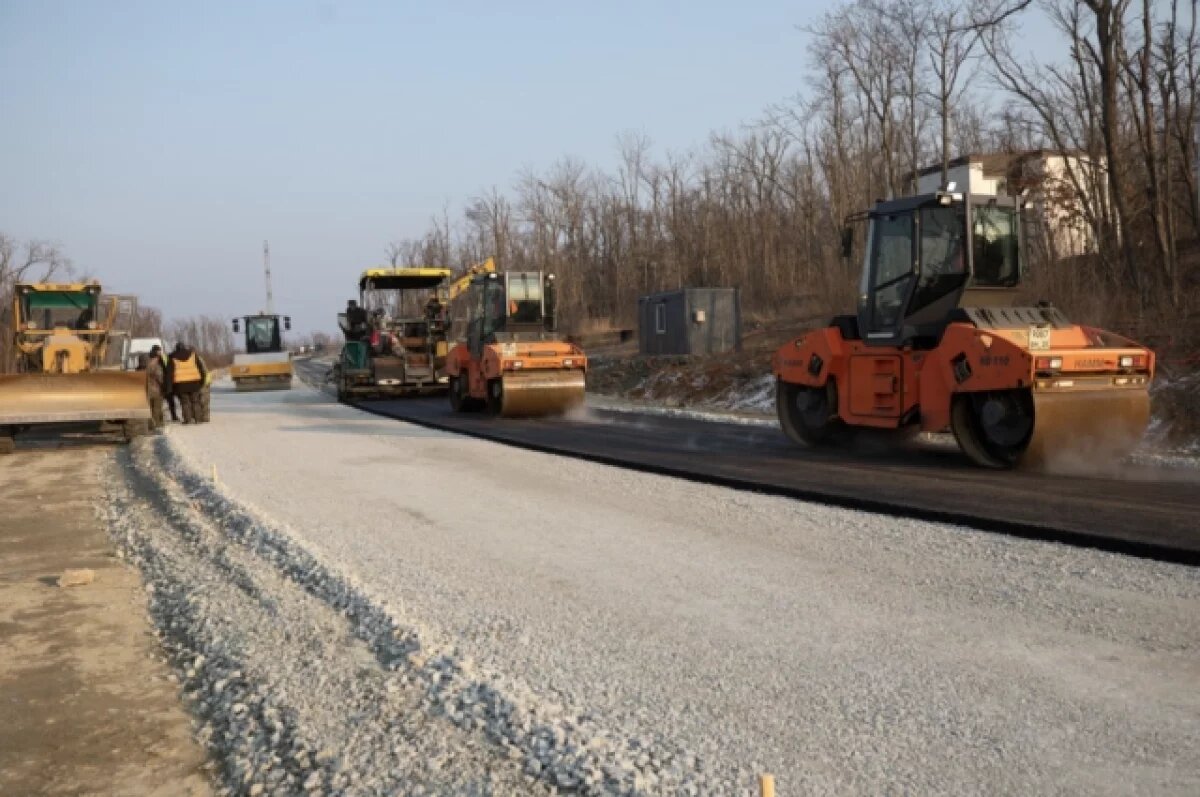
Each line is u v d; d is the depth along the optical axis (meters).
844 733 4.17
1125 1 20.50
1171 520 7.64
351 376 28.27
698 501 9.59
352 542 8.34
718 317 29.72
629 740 4.16
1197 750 3.88
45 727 4.93
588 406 23.69
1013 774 3.75
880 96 38.84
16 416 16.80
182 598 7.06
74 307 20.39
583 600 6.32
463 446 15.30
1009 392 10.91
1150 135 20.73
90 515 10.98
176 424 21.91
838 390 13.36
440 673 5.05
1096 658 4.89
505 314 20.45
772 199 49.91
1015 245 12.52
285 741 4.53
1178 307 18.31
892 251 12.70
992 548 7.12
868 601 6.03
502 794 3.81
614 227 59.62
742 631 5.57
